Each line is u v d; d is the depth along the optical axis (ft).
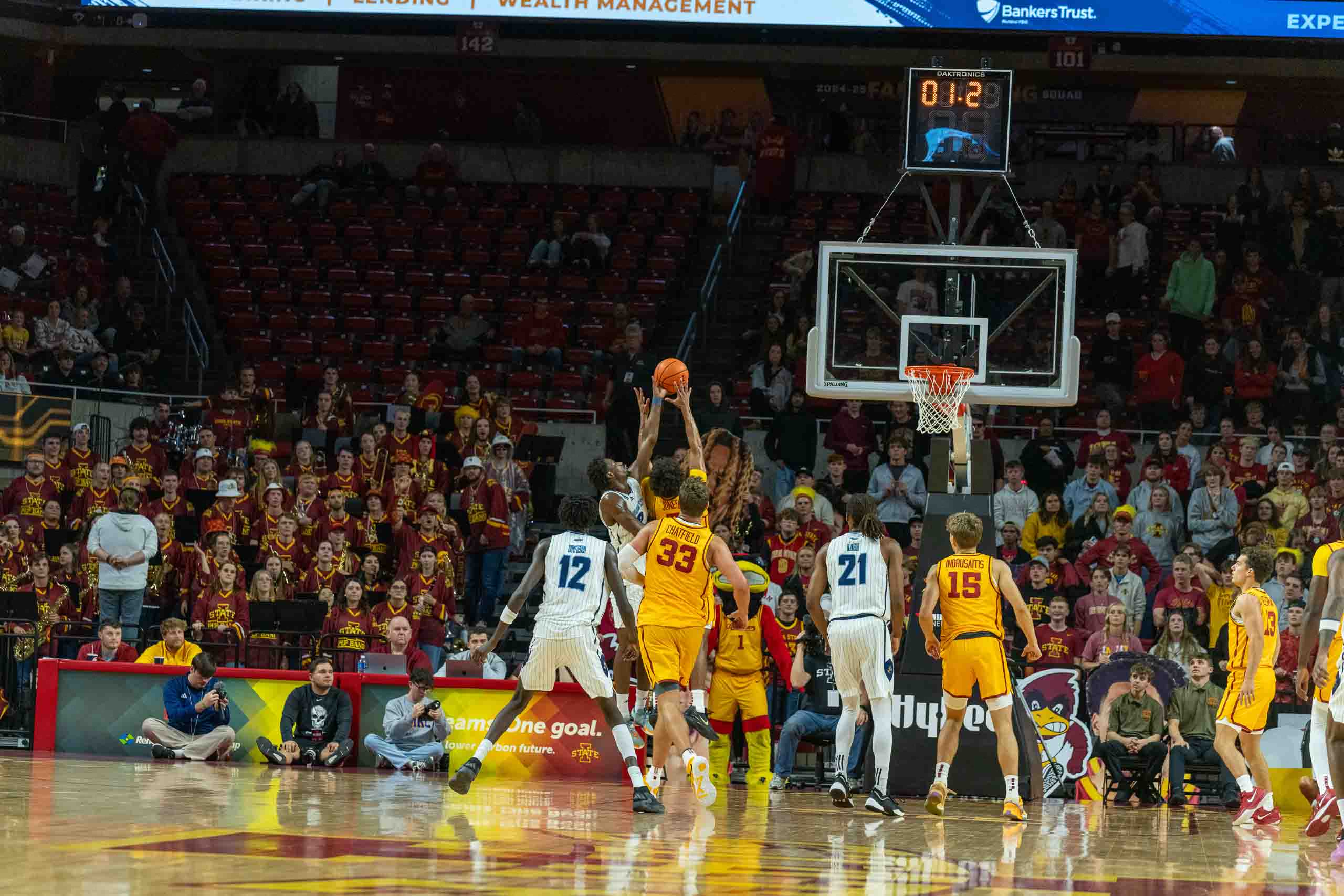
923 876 20.53
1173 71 83.51
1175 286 76.69
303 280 84.33
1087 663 47.19
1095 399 73.15
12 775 34.32
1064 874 21.56
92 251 83.20
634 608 36.04
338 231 87.04
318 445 66.28
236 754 45.62
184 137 91.86
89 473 62.64
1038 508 60.18
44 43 84.69
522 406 74.23
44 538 57.52
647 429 37.29
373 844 21.75
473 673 44.86
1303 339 71.92
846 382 44.09
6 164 86.12
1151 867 23.20
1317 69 82.69
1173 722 43.57
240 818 25.25
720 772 41.81
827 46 82.79
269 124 94.38
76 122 91.76
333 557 55.52
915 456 65.57
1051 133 92.02
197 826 23.47
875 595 33.24
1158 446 63.21
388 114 97.30
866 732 41.73
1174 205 88.17
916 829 28.73
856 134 92.38
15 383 68.13
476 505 58.65
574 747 44.21
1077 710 44.11
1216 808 42.34
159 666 46.09
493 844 22.38
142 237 85.61
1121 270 79.61
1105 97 92.79
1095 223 80.59
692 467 36.76
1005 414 73.31
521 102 96.53
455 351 78.59
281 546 57.21
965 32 80.89
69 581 55.31
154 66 92.99
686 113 95.40
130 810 26.09
